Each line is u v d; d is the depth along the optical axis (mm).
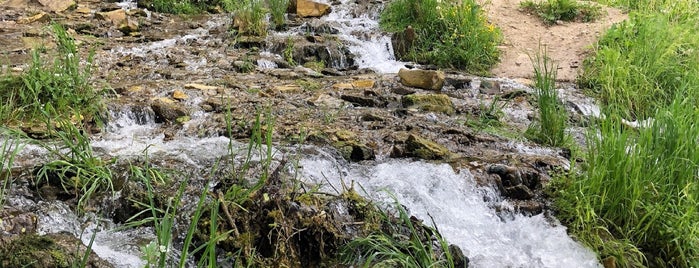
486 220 4969
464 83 6969
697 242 4746
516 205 5020
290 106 6094
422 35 8016
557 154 5547
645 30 7355
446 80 6941
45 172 4723
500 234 4918
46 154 5047
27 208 4598
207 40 7926
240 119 5742
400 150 5375
